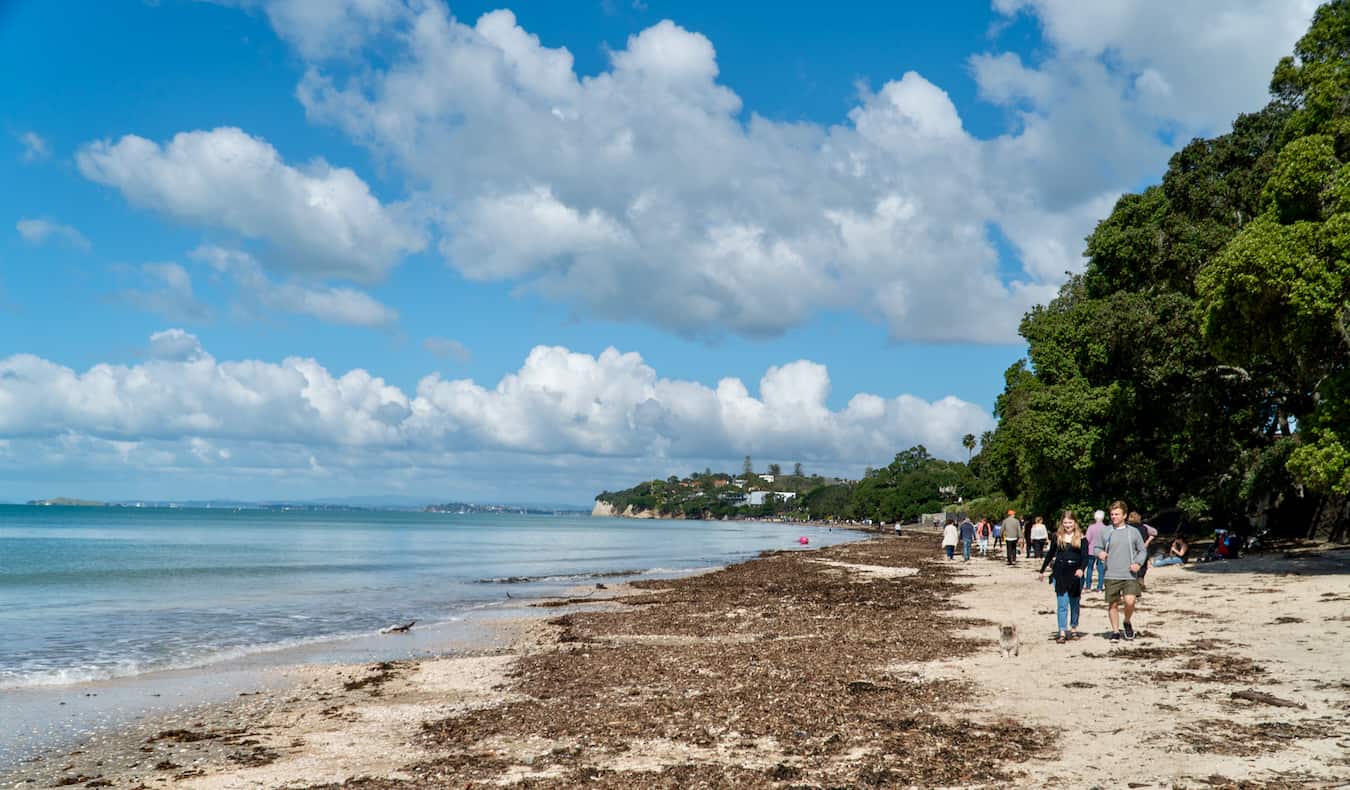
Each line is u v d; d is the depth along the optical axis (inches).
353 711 515.5
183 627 943.0
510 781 350.9
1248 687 450.6
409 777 366.9
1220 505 1611.7
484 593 1339.8
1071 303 1923.0
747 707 461.4
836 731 401.7
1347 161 964.0
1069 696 451.5
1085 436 1520.7
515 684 581.0
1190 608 756.0
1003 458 2265.0
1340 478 859.4
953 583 1231.5
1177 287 1505.9
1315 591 780.6
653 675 580.7
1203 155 1558.8
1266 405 1505.9
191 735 466.9
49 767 410.9
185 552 2559.1
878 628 772.6
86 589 1374.3
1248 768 316.5
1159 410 1540.4
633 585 1449.3
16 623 971.3
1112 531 631.8
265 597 1274.6
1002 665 552.7
